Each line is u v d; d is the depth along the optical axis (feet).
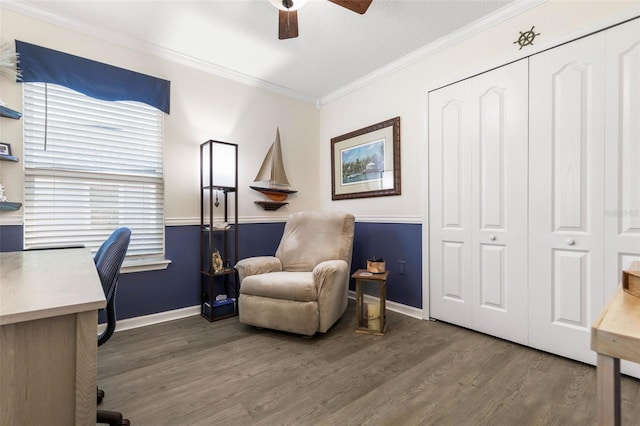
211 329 7.73
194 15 6.88
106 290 3.38
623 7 5.20
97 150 7.55
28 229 6.67
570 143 5.80
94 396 2.22
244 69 9.51
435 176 8.09
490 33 6.98
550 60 6.04
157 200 8.44
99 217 7.57
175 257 8.60
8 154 6.29
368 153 9.98
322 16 6.88
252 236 10.27
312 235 9.02
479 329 7.23
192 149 8.94
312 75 9.95
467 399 4.69
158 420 4.27
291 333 7.42
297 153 11.48
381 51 8.41
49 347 2.11
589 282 5.62
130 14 6.83
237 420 4.27
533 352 6.21
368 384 5.13
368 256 9.98
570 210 5.83
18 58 6.45
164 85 8.36
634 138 5.11
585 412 4.35
